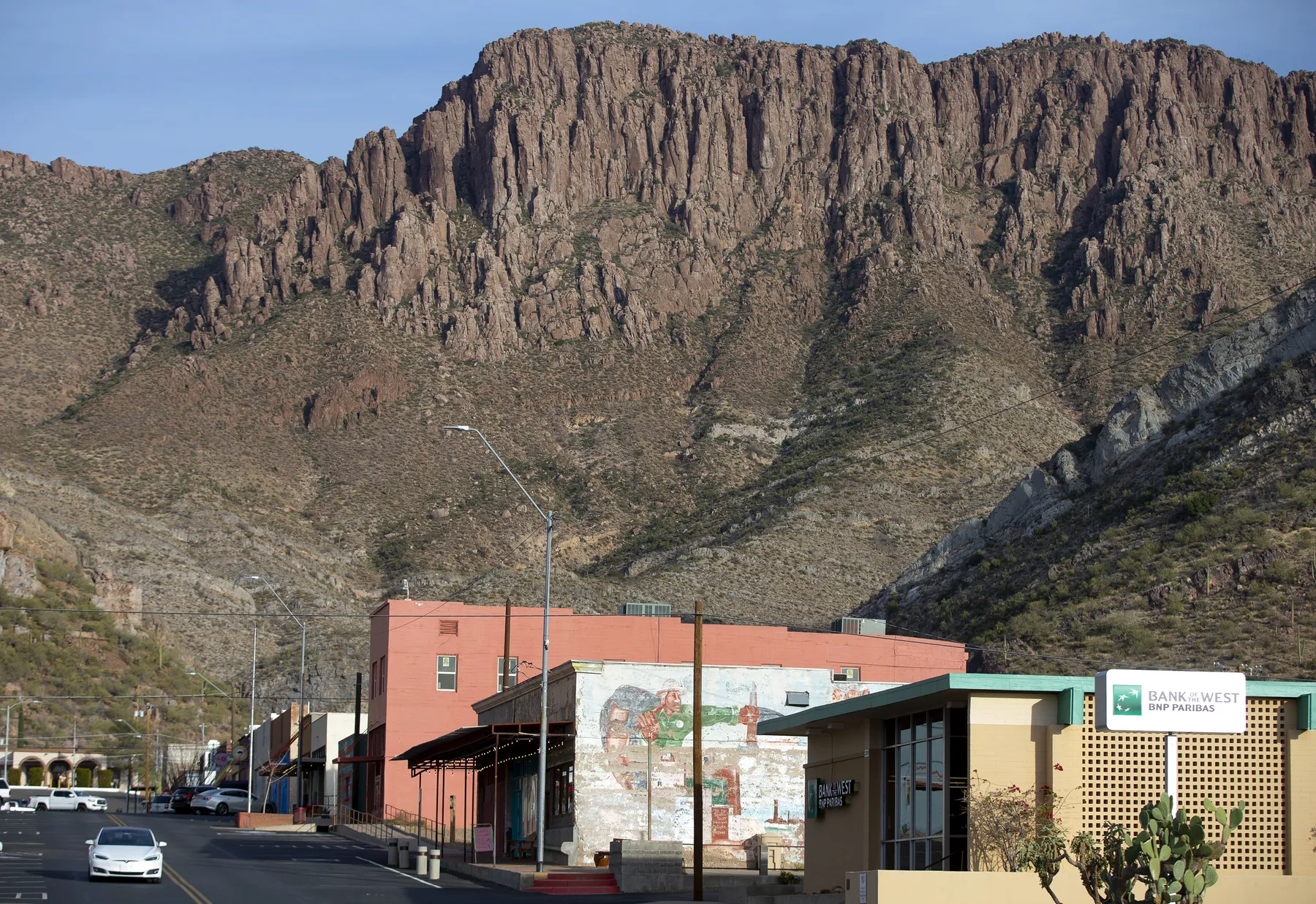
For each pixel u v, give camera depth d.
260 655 136.75
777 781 50.00
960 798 30.61
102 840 42.16
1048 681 29.78
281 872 45.97
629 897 40.53
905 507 163.25
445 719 71.19
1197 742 29.95
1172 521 95.50
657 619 72.19
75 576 142.12
